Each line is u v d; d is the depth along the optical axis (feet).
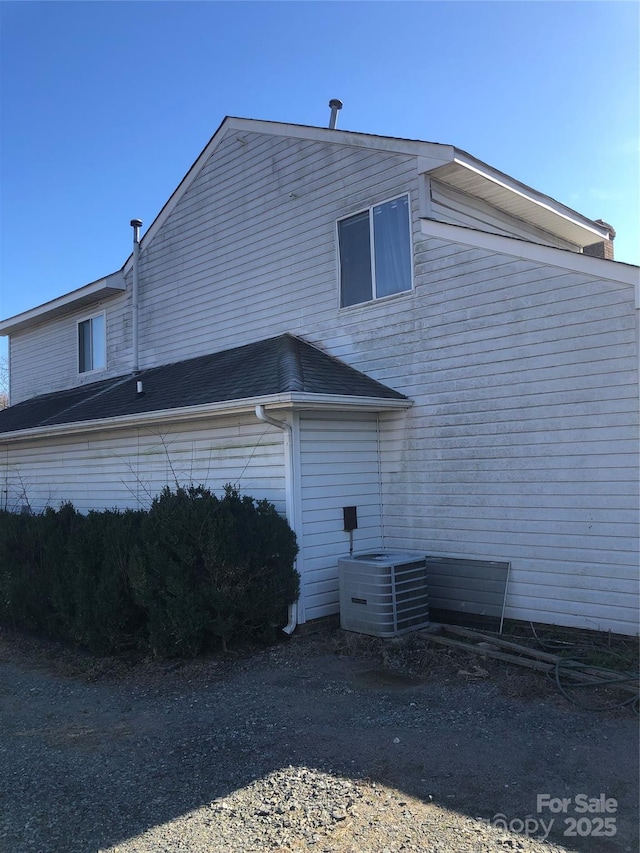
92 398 39.78
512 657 20.29
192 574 22.38
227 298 36.65
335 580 25.95
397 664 20.79
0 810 12.34
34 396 54.19
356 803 12.02
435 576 26.02
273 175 34.14
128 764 14.25
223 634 22.29
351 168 30.30
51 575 25.55
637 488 20.98
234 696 18.58
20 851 10.91
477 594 24.63
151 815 11.91
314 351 30.78
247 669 21.03
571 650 20.90
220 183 37.40
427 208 27.43
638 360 20.97
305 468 25.14
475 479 25.16
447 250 26.30
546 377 23.20
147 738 15.76
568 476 22.57
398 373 27.91
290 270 33.06
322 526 25.63
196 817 11.77
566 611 22.48
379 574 23.20
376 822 11.33
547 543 23.06
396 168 28.45
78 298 46.93
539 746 14.19
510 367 24.21
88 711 18.03
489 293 24.89
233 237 36.40
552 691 17.66
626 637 21.08
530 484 23.56
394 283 28.37
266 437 25.66
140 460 31.96
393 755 14.06
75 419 34.71
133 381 39.93
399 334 27.94
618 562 21.38
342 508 26.53
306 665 21.09
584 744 14.21
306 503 25.07
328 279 31.09
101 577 23.54
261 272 34.65
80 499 36.22
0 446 44.19
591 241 37.99
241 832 11.19
